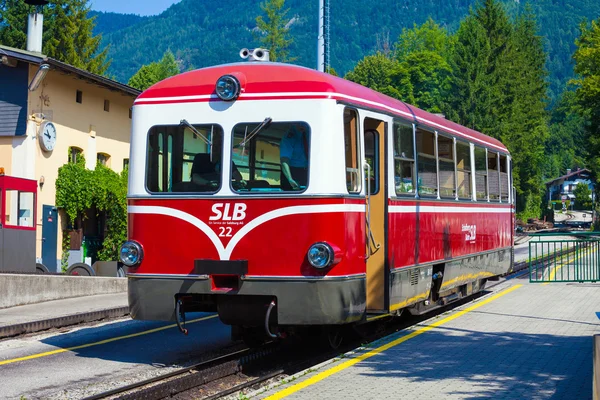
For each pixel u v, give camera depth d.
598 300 17.09
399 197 11.88
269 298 9.96
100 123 30.66
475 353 10.68
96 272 27.73
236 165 10.12
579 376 9.16
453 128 15.35
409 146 12.52
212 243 10.07
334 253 9.70
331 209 9.84
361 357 10.41
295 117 10.00
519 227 61.53
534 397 8.07
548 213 89.25
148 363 11.22
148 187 10.46
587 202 82.81
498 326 13.23
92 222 29.91
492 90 69.62
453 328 12.99
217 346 12.57
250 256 9.92
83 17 57.47
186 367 10.66
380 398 8.07
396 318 14.97
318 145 9.90
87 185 28.14
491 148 18.53
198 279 10.03
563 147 171.25
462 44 70.88
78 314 15.28
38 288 19.20
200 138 10.29
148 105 10.56
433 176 13.79
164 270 10.26
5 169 26.22
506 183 20.16
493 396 8.13
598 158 60.38
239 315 10.09
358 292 10.25
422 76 86.00
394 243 11.62
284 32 84.12
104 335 13.81
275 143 10.02
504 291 19.02
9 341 13.23
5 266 21.11
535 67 85.56
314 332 11.28
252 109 10.12
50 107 27.34
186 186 10.30
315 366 9.91
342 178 10.01
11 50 25.45
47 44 55.25
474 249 16.64
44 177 27.00
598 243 21.27
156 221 10.34
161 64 103.12
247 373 10.38
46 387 9.69
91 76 27.98
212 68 10.60
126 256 10.40
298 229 9.80
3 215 21.12
